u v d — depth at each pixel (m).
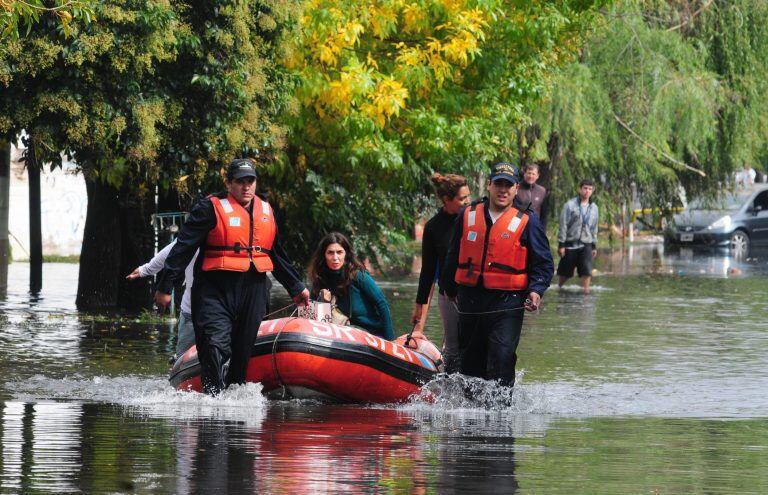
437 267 16.33
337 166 30.89
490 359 14.61
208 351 14.53
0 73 21.36
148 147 23.34
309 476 9.76
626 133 54.44
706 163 59.25
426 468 10.21
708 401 15.34
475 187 45.53
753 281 40.72
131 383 16.27
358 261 16.19
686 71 54.72
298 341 14.70
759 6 56.66
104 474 9.76
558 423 13.27
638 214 65.62
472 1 28.83
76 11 18.08
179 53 23.66
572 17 34.84
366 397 14.94
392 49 30.11
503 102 32.72
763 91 56.72
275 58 25.88
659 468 10.46
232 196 14.70
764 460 10.94
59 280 38.28
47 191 54.97
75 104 22.38
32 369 17.61
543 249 14.54
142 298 28.12
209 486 9.33
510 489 9.44
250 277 14.71
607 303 31.64
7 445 11.12
